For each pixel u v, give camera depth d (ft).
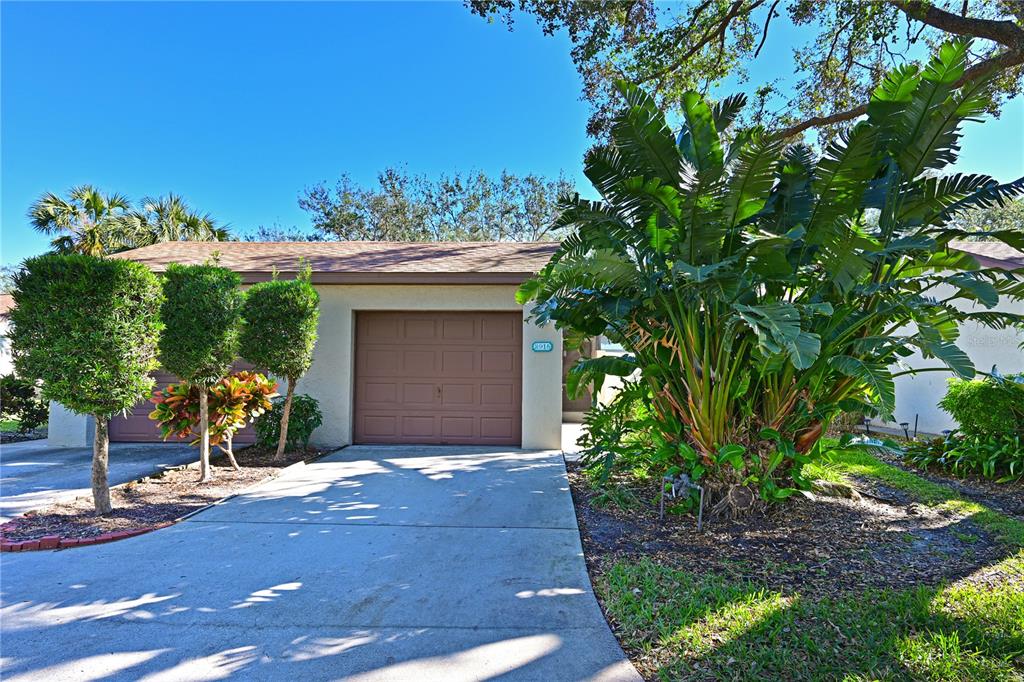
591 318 18.53
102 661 9.12
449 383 30.25
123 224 60.13
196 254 34.71
